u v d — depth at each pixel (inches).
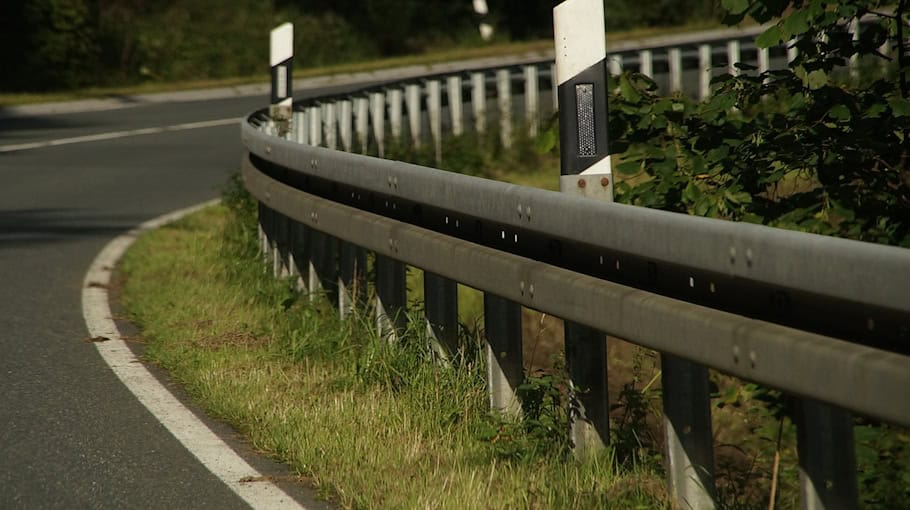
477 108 1334.9
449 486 327.9
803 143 433.7
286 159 560.4
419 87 1235.2
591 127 371.6
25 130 1631.4
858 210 430.0
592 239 315.0
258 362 477.7
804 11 418.6
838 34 437.4
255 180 636.7
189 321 553.9
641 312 295.4
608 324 309.1
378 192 442.0
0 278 674.2
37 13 2502.5
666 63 1568.7
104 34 2746.1
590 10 369.4
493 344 383.9
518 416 376.8
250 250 699.4
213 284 639.1
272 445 372.5
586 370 344.5
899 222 430.0
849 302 236.4
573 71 370.3
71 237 829.2
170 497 329.7
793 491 356.8
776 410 442.9
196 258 723.4
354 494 321.7
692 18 3142.2
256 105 2025.1
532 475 332.8
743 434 509.0
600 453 340.8
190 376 458.0
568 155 371.9
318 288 568.4
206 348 501.7
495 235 375.6
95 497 329.7
